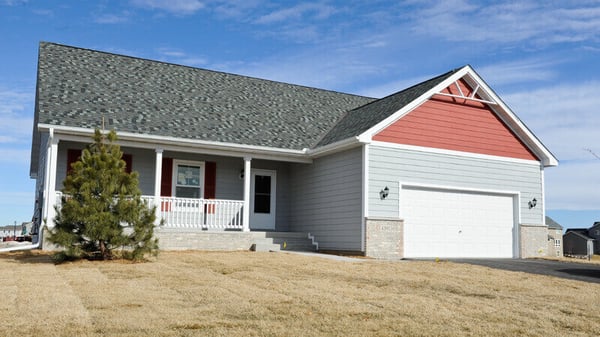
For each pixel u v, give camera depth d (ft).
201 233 56.24
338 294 27.84
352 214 56.39
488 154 62.64
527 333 20.61
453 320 22.38
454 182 60.03
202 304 24.57
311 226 63.57
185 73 71.77
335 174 59.88
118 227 41.96
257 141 60.03
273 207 67.62
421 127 58.70
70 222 41.16
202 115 62.13
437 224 58.90
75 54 66.23
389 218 55.47
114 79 63.67
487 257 61.57
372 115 61.72
